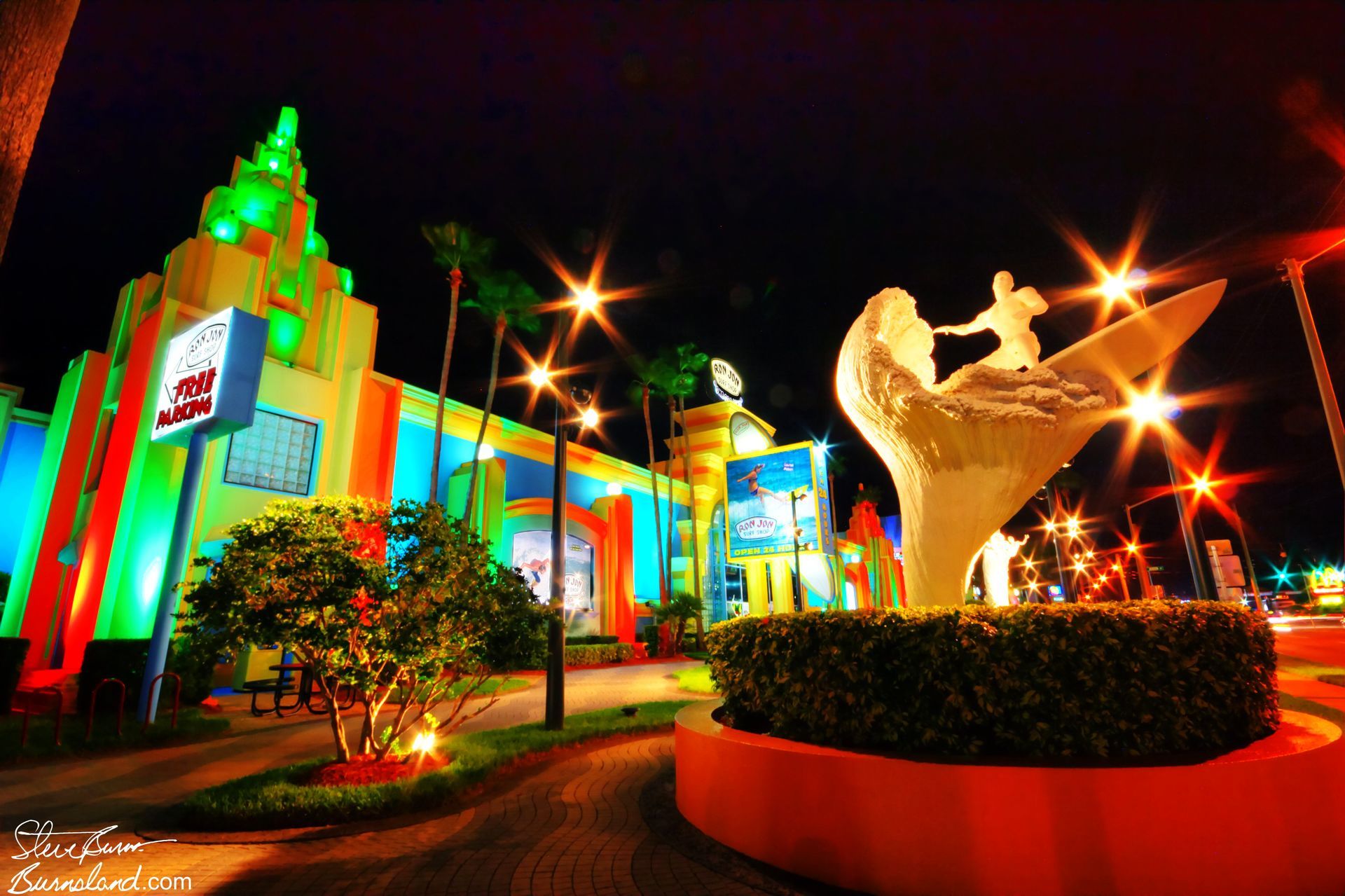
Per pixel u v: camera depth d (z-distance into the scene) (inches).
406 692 303.1
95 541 667.4
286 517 278.1
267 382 836.6
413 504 302.8
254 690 534.3
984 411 241.9
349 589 257.9
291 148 1019.9
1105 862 152.3
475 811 250.7
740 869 187.5
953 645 180.9
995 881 156.2
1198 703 170.1
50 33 171.9
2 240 156.9
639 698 612.7
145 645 512.1
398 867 195.5
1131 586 2054.6
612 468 1448.1
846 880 171.6
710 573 1621.6
